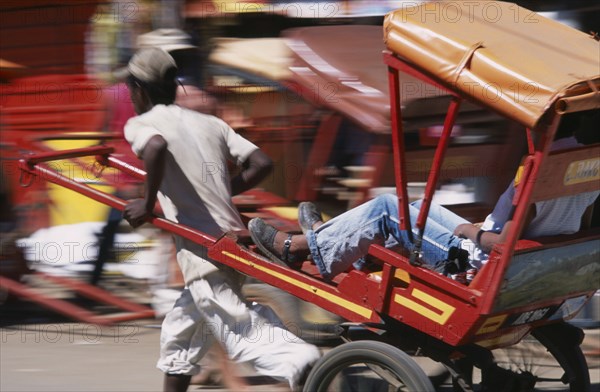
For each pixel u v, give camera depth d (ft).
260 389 17.80
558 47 14.05
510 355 17.92
